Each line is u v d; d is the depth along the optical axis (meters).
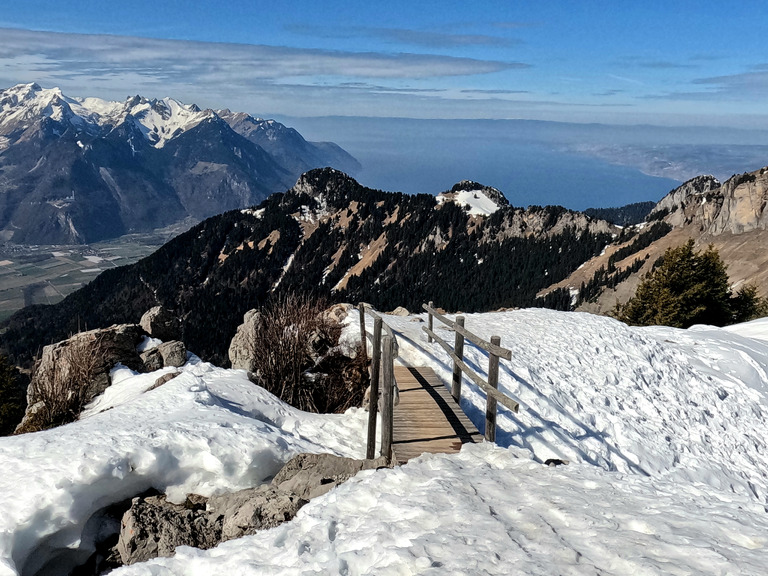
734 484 11.99
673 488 6.10
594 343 15.59
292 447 8.36
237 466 7.58
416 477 6.37
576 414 11.85
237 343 15.42
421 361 12.16
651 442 12.03
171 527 6.23
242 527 6.02
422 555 4.14
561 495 5.56
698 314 35.66
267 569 4.55
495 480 6.12
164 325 17.20
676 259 35.88
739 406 15.73
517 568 3.85
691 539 4.27
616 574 3.78
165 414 8.58
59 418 13.34
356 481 6.59
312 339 13.99
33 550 6.02
